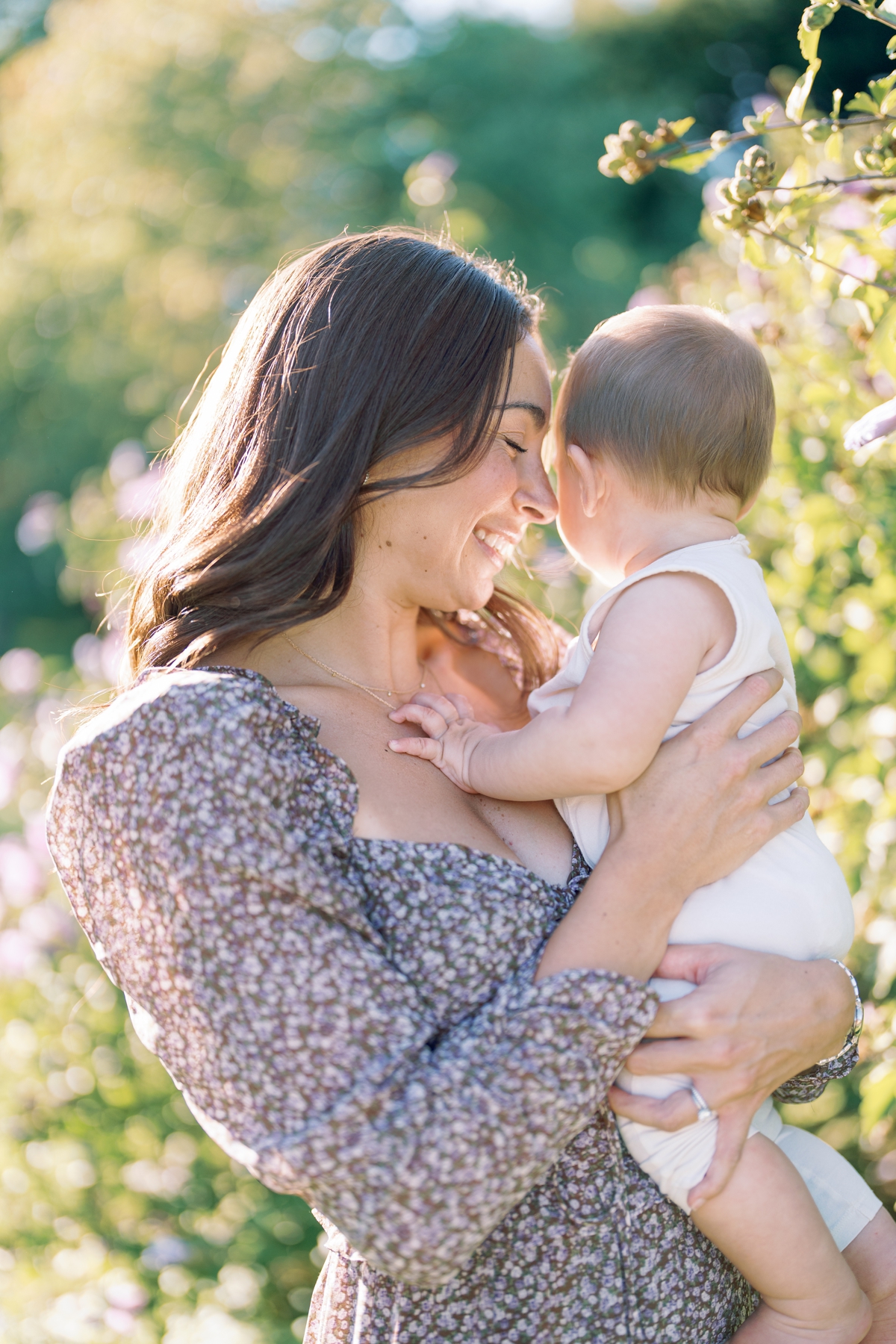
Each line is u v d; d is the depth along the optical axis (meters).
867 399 1.98
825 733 2.45
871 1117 1.73
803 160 1.61
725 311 2.61
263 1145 1.12
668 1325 1.28
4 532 13.09
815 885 1.36
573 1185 1.25
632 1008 1.18
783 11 14.54
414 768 1.41
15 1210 2.95
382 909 1.22
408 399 1.38
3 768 3.50
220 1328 2.66
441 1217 1.08
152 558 1.52
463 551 1.48
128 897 1.21
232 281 11.74
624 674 1.27
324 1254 2.68
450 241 1.67
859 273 1.73
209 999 1.14
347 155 12.59
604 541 1.48
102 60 12.45
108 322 12.41
